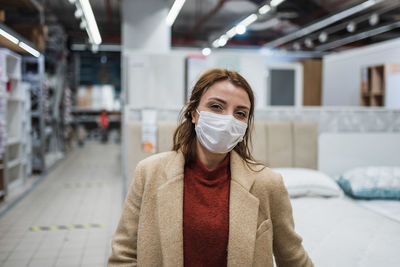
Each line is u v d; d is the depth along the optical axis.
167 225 1.00
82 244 3.41
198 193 1.04
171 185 1.03
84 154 10.59
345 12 6.13
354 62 7.25
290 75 5.04
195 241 1.00
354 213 2.74
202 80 1.09
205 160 1.10
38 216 4.33
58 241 3.49
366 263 1.91
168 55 3.77
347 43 10.90
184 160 1.08
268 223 1.06
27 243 3.43
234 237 0.98
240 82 1.07
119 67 14.88
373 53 6.62
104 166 8.41
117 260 1.08
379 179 3.22
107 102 13.78
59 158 9.23
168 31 5.39
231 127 1.01
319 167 3.90
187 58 3.76
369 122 3.98
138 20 5.29
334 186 3.23
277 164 3.69
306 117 3.85
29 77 6.68
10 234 3.67
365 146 3.97
